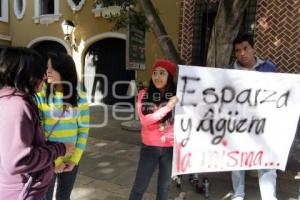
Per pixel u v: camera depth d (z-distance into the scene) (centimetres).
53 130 263
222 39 453
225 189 427
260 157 347
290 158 538
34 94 189
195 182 422
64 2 1180
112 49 1134
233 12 438
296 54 767
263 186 359
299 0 748
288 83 340
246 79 328
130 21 719
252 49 354
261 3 796
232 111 330
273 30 788
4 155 162
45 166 184
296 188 430
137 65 752
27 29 1293
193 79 311
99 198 396
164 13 941
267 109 341
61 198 294
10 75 176
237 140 337
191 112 314
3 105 168
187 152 319
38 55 188
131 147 625
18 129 165
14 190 180
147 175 306
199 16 880
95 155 568
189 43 901
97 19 1108
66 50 1199
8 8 1335
